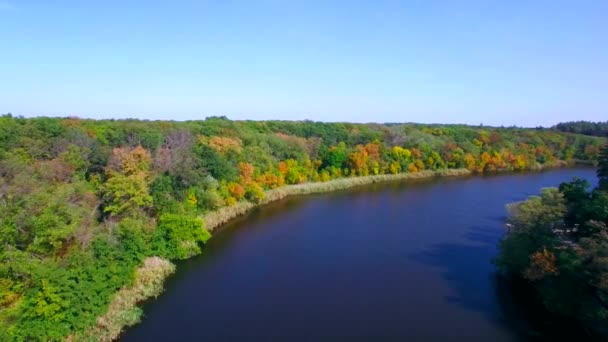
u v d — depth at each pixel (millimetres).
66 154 54344
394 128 141750
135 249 39531
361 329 34000
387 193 89812
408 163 113812
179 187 56938
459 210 73875
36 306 27844
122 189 45156
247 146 84188
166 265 43969
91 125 76500
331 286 42156
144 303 37531
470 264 48031
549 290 35031
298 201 80812
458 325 34656
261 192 73500
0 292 28578
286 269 46438
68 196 40875
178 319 35062
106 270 34125
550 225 40062
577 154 147000
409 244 55156
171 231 47094
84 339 29844
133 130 70062
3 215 34031
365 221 66375
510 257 42000
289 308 37469
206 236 50781
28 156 55906
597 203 35688
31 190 40219
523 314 36469
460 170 119438
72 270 31172
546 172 123250
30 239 34625
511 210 59719
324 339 32500
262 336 32719
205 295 39688
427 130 148875
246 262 48312
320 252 51969
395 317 35969
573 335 32875
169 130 75125
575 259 31984
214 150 68625
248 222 64812
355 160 102812
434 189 94625
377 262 48688
